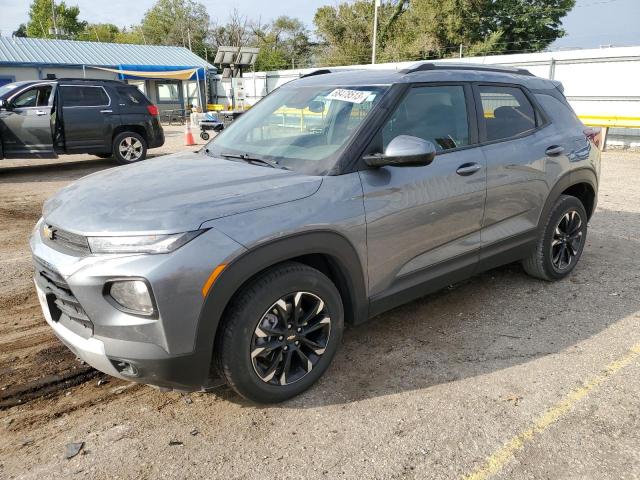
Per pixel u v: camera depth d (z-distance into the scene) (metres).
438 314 4.07
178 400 3.01
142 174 3.16
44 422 2.83
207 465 2.49
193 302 2.41
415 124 3.38
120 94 11.36
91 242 2.46
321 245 2.82
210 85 31.41
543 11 37.56
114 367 2.52
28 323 3.96
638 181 9.42
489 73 4.02
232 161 3.39
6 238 6.09
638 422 2.76
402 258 3.28
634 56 14.48
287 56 61.44
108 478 2.42
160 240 2.39
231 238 2.50
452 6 36.62
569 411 2.85
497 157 3.77
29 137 10.21
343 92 3.49
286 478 2.40
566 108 4.59
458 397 2.99
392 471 2.44
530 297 4.35
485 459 2.51
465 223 3.61
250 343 2.68
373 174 3.08
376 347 3.58
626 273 4.86
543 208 4.23
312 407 2.92
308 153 3.17
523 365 3.32
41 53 28.56
